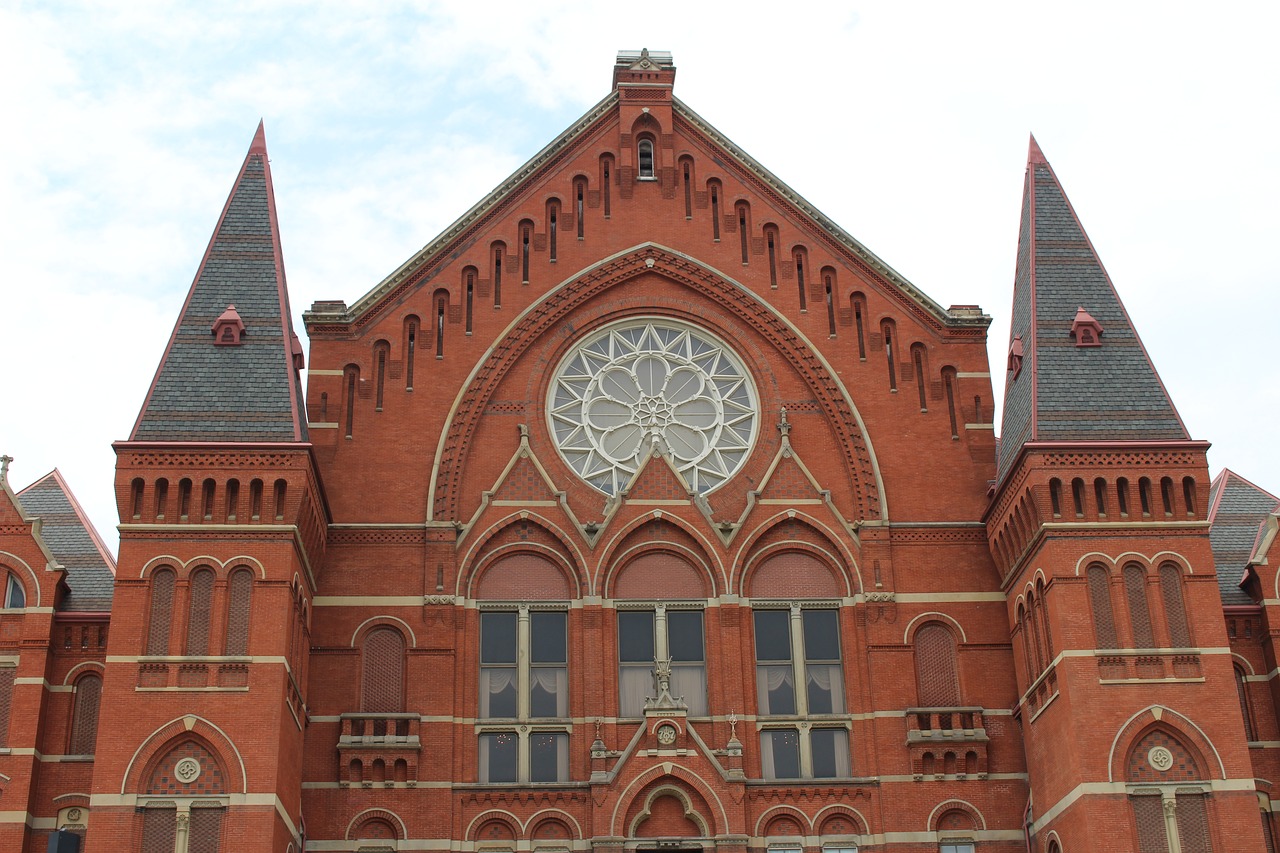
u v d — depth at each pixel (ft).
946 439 180.14
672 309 185.47
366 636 166.50
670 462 175.73
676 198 190.19
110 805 140.56
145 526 150.92
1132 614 152.97
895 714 165.99
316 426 174.60
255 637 147.54
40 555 159.84
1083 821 144.87
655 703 162.81
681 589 171.53
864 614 170.71
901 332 184.65
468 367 179.52
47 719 155.53
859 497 176.45
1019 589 165.17
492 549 171.73
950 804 162.09
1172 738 148.25
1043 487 156.46
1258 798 158.10
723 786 160.15
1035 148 186.19
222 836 140.56
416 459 174.70
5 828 148.97
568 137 190.80
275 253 171.83
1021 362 171.22
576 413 180.55
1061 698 151.02
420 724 161.89
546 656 168.55
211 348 162.91
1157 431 160.25
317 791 158.71
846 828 161.99
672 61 196.85
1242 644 164.76
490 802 160.25
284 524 152.15
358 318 179.83
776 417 180.65
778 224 189.26
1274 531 166.91
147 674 145.59
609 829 157.89
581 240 187.11
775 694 168.86
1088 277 173.99
